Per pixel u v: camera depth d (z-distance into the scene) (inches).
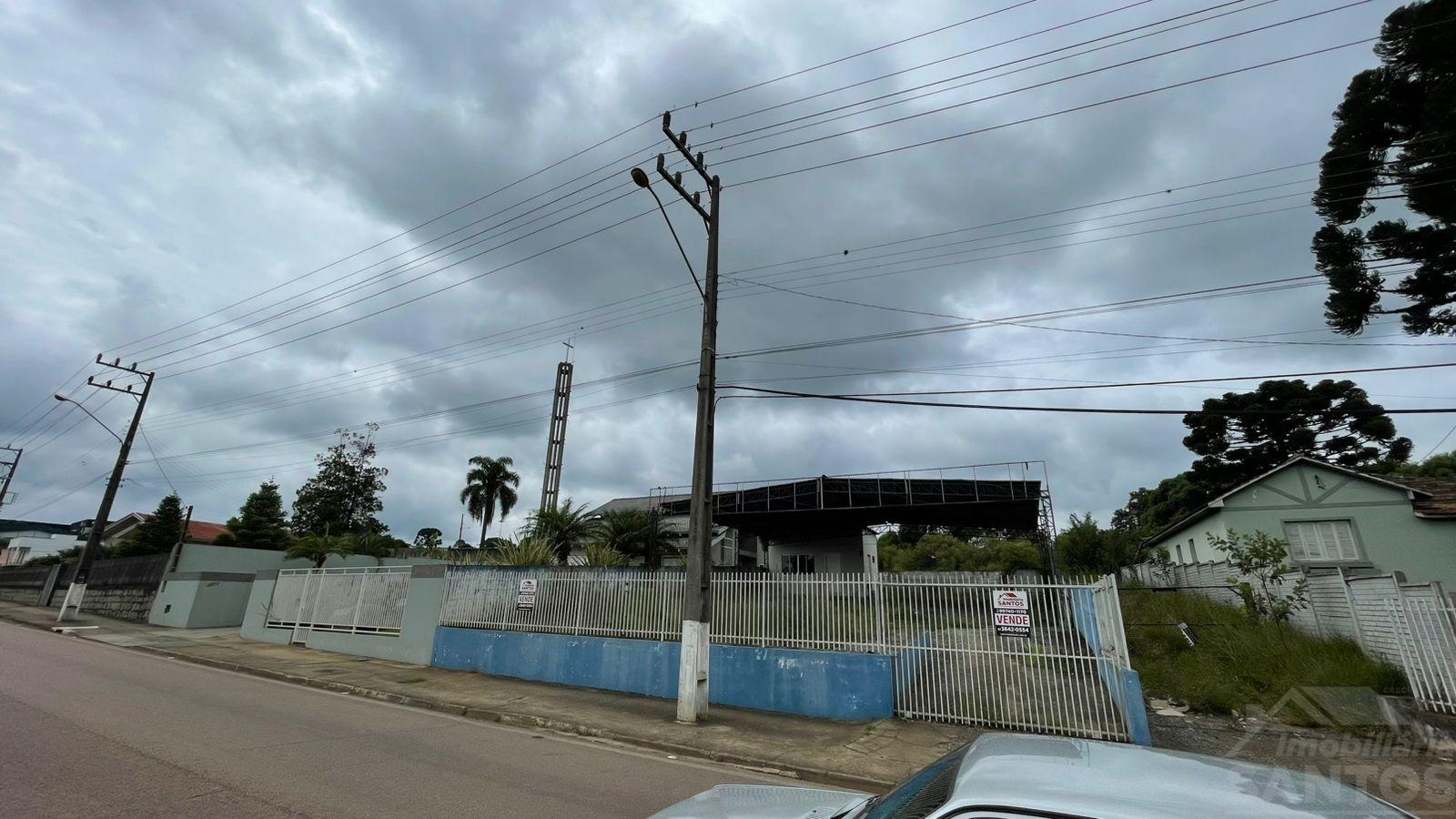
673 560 1017.5
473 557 1021.2
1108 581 362.0
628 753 341.1
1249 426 1477.6
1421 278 708.7
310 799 224.4
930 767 118.4
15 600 1451.8
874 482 1263.5
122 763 253.4
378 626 685.3
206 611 992.9
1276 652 427.2
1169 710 395.9
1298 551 808.3
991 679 390.6
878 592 430.3
